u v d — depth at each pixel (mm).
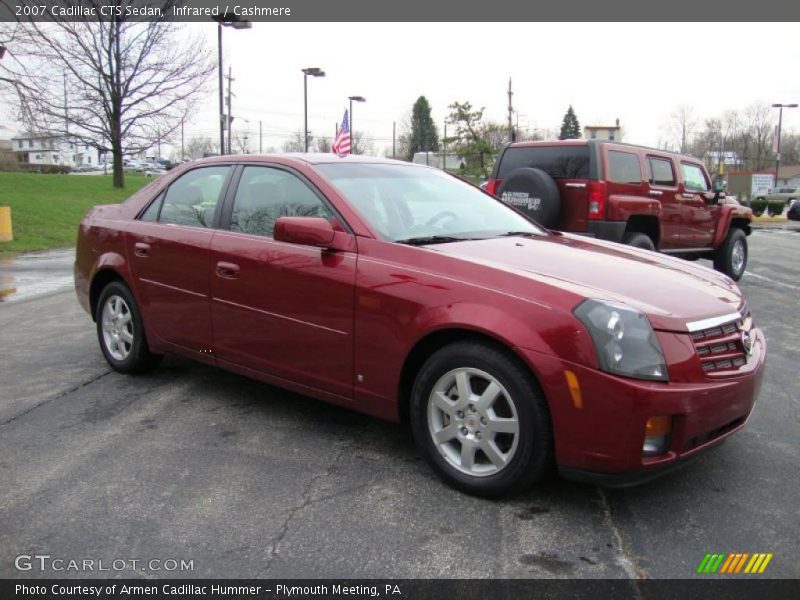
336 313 3596
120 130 29656
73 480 3359
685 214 9875
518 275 3143
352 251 3605
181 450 3732
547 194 8430
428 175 4668
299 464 3562
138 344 4895
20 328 6719
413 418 3385
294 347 3824
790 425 4188
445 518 3008
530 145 9039
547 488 3297
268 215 4105
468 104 37688
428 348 3377
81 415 4258
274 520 2988
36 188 28078
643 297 3076
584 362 2834
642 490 3289
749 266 13109
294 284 3773
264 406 4445
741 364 3168
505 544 2805
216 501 3154
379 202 3961
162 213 4789
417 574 2605
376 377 3486
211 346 4320
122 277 4895
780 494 3264
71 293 8953
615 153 8594
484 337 3121
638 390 2766
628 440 2795
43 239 16188
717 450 3789
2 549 2768
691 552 2756
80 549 2766
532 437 2977
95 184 31922
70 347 5938
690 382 2885
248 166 4375
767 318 7617
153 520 2986
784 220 35656
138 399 4562
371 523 2965
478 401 3133
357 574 2605
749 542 2834
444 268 3305
